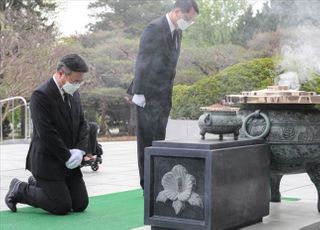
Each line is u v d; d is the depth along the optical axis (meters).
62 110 3.96
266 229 2.79
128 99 19.25
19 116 18.97
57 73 3.95
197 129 10.30
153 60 4.55
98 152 6.74
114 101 19.91
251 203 2.79
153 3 17.34
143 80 4.55
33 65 17.27
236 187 2.65
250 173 2.77
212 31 14.65
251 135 3.04
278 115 3.03
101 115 20.39
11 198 4.02
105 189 5.17
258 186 2.85
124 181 5.75
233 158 2.62
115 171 6.72
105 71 18.30
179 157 2.57
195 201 2.54
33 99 3.90
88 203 4.16
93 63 17.88
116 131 21.72
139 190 5.09
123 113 21.31
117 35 18.17
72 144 4.04
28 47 17.12
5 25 17.58
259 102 3.00
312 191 5.04
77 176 4.09
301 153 3.02
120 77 18.41
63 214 3.91
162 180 2.63
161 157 2.63
